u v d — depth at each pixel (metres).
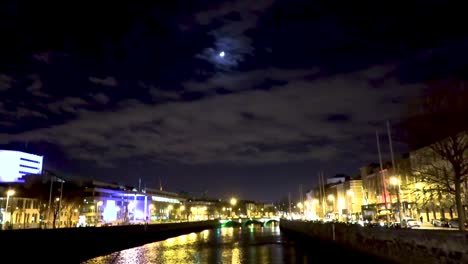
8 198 124.00
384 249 46.22
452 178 54.00
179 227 157.00
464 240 31.64
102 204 182.12
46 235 60.47
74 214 156.62
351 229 60.19
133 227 105.50
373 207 121.75
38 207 143.38
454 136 45.97
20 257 53.41
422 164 65.31
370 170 161.75
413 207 100.94
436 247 35.09
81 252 72.56
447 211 95.69
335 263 61.94
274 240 120.25
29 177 156.12
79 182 182.25
